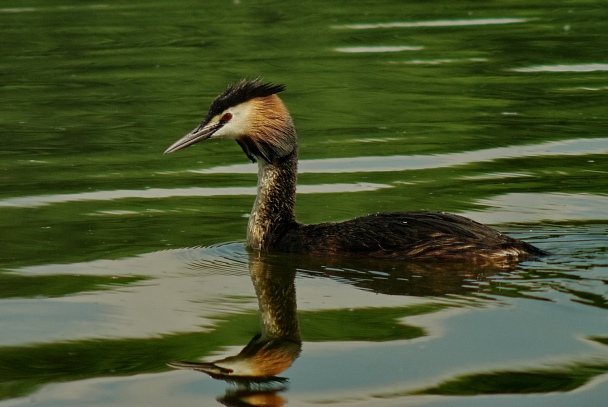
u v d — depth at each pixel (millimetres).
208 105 21547
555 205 14852
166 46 27109
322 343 10250
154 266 12797
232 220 14789
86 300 11617
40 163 17844
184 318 11055
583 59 24719
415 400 9008
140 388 9414
